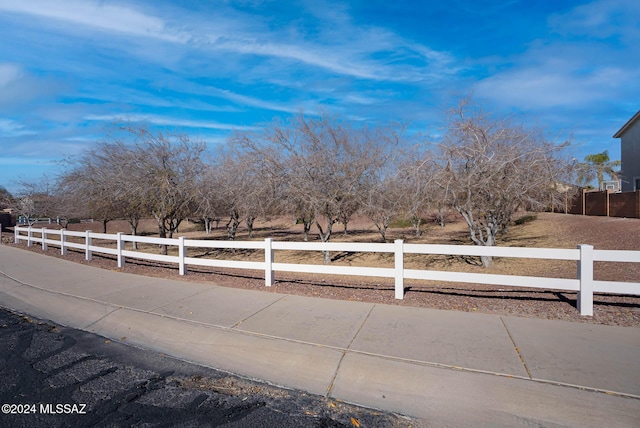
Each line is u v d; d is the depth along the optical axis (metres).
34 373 5.05
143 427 3.82
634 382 4.18
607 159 39.53
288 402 4.29
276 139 14.66
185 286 9.33
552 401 3.95
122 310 7.45
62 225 39.03
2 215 42.12
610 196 25.20
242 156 15.48
